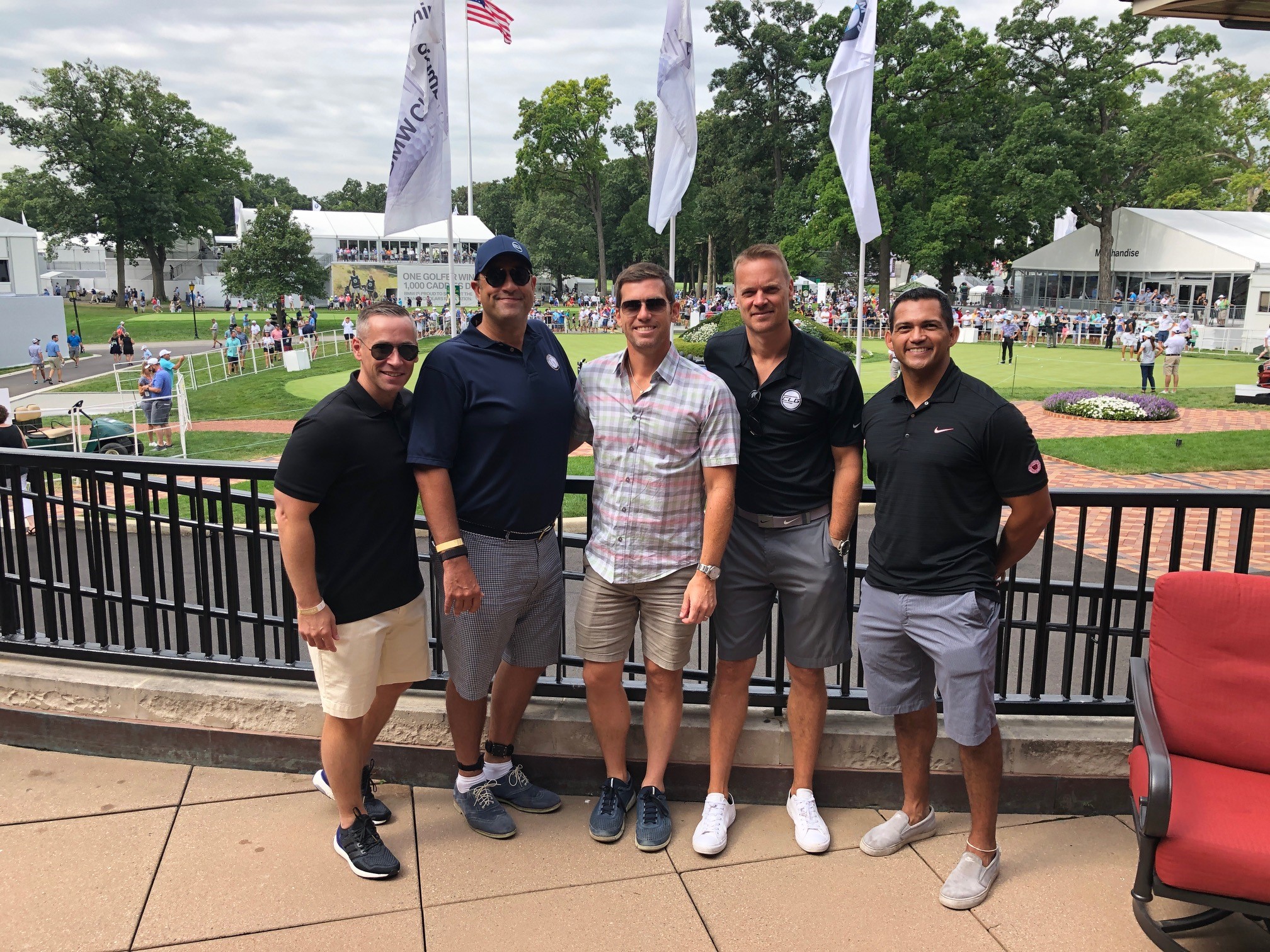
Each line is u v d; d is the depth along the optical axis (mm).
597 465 2949
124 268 73250
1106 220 42719
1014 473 2602
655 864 2848
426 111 11242
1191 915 2529
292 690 3371
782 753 3205
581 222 77562
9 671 3467
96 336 44188
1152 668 2719
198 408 19719
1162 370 26547
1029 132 41125
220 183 70938
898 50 41875
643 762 3227
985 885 2672
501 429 2746
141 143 62000
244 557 7707
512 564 2854
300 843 2910
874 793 3201
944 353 2674
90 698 3408
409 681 2957
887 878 2791
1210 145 44000
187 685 3393
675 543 2879
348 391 2670
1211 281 39094
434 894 2672
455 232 71062
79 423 14617
